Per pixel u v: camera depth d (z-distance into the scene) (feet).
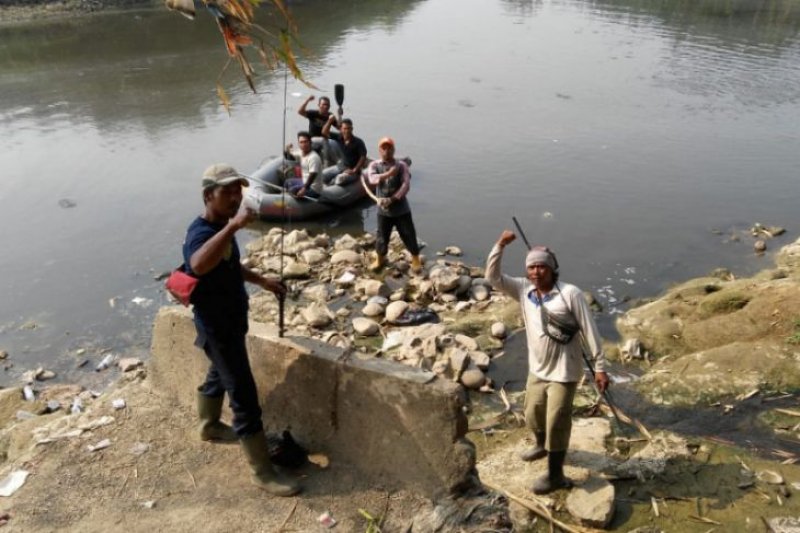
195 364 14.94
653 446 20.10
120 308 30.76
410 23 99.71
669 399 22.48
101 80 67.46
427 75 70.79
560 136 53.78
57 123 55.88
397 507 12.42
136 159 48.83
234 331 12.26
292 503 12.53
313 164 39.27
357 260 34.42
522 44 85.61
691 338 25.93
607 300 31.07
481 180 45.73
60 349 27.71
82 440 14.26
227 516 12.30
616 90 65.46
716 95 63.72
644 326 27.35
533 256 16.48
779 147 51.19
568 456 19.54
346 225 40.04
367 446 13.21
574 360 16.89
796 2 108.78
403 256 35.27
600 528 17.12
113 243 36.99
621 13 105.09
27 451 14.19
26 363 26.78
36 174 46.03
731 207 41.60
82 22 91.61
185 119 57.00
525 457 19.53
